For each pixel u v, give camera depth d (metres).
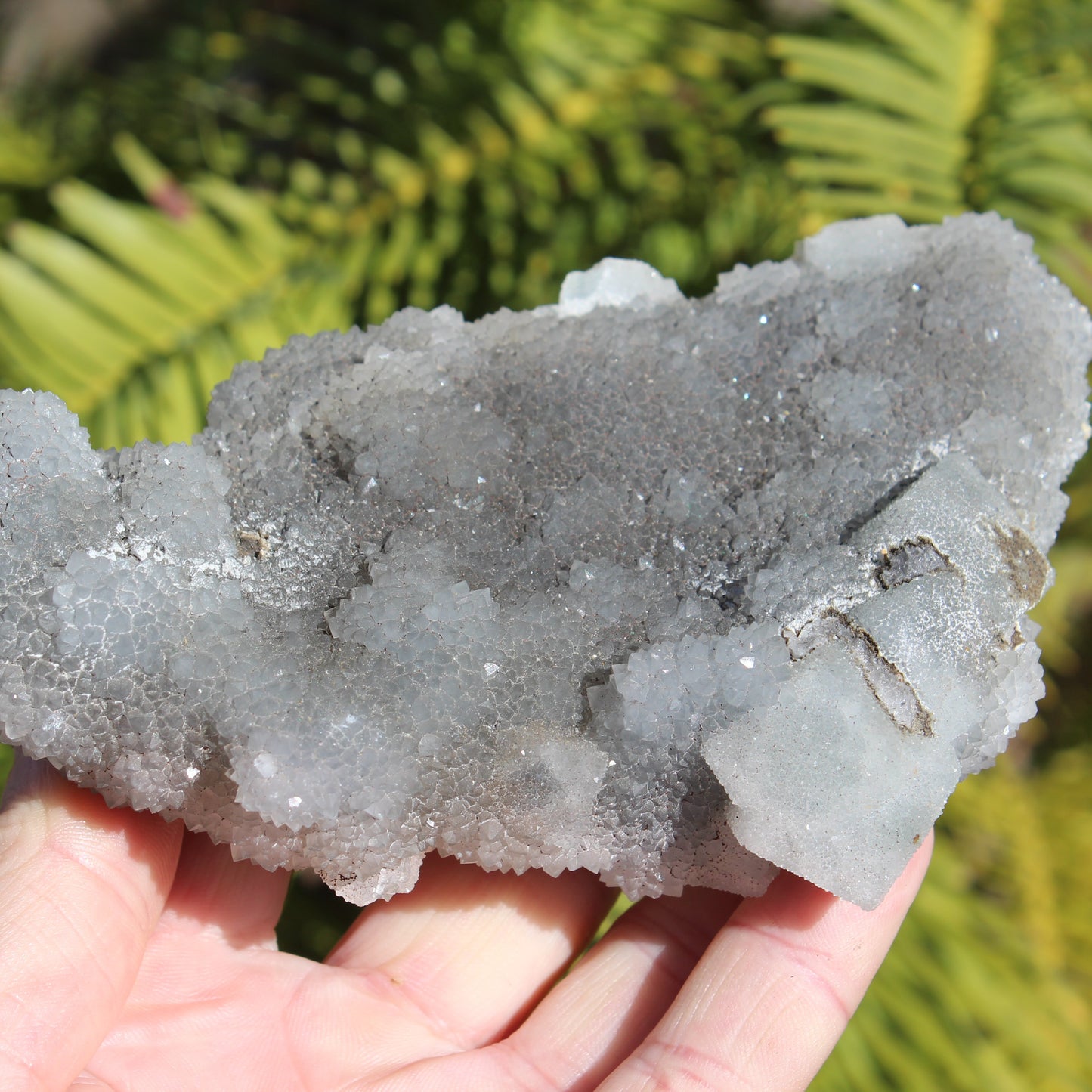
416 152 0.39
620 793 0.27
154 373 0.36
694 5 0.39
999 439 0.28
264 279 0.37
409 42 0.41
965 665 0.27
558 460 0.28
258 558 0.27
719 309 0.29
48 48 0.46
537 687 0.27
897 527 0.27
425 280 0.38
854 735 0.27
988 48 0.36
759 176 0.38
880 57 0.36
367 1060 0.29
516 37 0.39
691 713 0.27
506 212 0.38
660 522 0.28
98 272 0.36
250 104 0.43
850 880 0.27
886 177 0.36
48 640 0.26
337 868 0.27
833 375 0.28
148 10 0.47
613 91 0.39
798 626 0.27
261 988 0.29
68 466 0.27
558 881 0.30
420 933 0.30
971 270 0.29
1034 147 0.36
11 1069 0.26
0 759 0.33
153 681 0.26
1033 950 0.34
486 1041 0.30
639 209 0.39
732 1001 0.28
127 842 0.27
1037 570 0.28
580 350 0.28
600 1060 0.29
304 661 0.27
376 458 0.27
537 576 0.27
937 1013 0.33
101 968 0.27
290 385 0.28
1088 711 0.40
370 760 0.26
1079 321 0.29
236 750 0.26
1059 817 0.37
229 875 0.29
